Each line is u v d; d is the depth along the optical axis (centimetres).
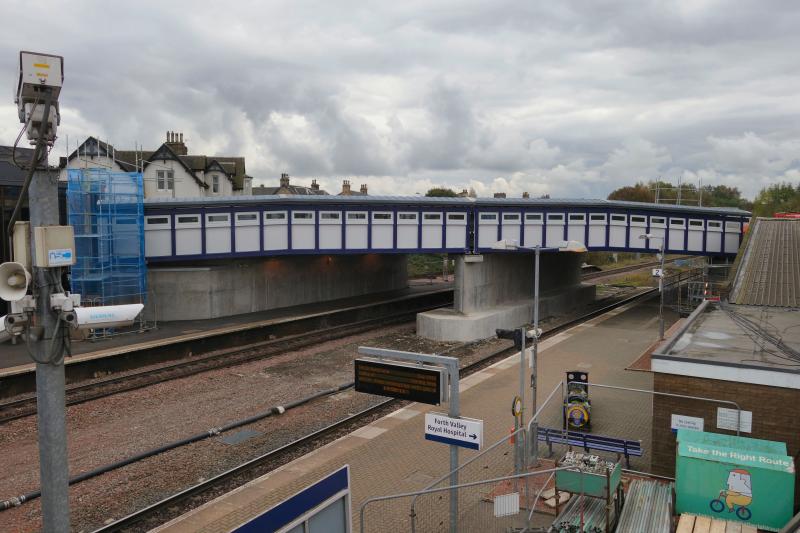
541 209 3353
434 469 1345
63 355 580
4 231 2781
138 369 2295
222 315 3228
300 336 2998
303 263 3819
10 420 1716
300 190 7575
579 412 1587
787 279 2342
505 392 1988
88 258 2745
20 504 1219
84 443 1562
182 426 1694
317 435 1593
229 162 5794
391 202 3170
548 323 3531
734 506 980
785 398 1130
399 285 4928
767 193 10200
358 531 1062
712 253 3619
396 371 1027
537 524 1052
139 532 1106
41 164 558
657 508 1022
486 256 3303
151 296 3078
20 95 554
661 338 2695
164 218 3109
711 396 1191
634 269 7169
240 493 1223
